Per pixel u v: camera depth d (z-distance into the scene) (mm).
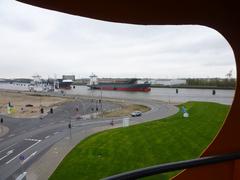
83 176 21703
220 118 44125
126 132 38688
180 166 3053
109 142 32688
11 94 135375
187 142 30828
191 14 3580
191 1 3258
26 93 140125
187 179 3992
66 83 160875
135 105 80188
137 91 127375
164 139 32844
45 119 60031
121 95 115062
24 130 47406
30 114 69625
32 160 28141
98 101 92875
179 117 49406
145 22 3736
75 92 138500
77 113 68188
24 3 2963
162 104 79812
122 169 23109
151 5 3223
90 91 139375
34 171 24500
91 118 58406
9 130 48094
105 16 3441
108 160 25391
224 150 3973
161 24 3814
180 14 3543
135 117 56031
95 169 23109
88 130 43250
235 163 3924
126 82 131875
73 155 27875
